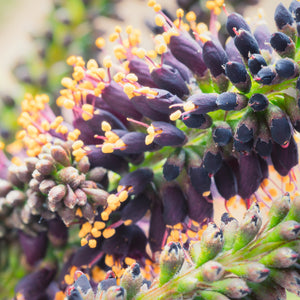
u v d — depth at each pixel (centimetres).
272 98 16
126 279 16
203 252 16
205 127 16
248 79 16
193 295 16
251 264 16
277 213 16
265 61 16
